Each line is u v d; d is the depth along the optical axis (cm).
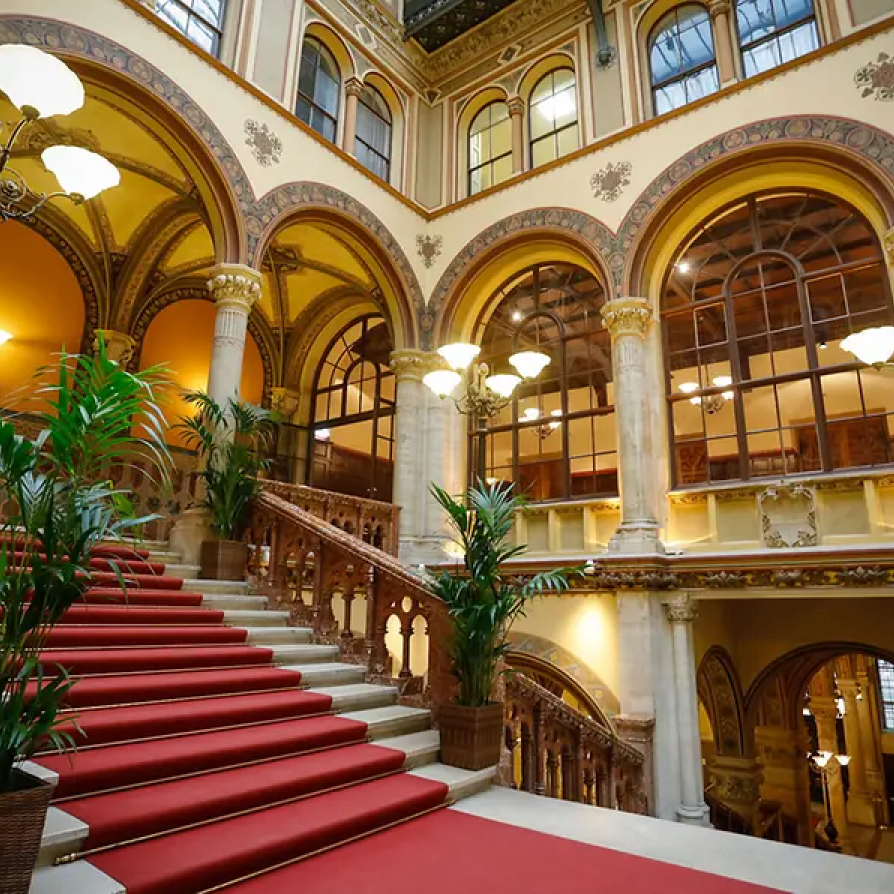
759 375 873
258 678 482
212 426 794
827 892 302
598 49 1084
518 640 920
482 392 702
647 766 737
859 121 803
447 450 1086
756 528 815
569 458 1011
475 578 467
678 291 962
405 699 529
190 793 321
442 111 1273
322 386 1491
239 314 845
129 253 1134
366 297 1391
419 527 1048
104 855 271
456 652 470
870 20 836
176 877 258
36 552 249
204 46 914
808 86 851
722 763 1050
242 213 870
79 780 306
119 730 360
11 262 1038
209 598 624
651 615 797
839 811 1677
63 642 445
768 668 1062
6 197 466
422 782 405
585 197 1017
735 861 335
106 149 934
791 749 1160
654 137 971
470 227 1145
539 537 991
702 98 931
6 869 216
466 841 345
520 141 1149
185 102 823
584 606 875
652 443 903
